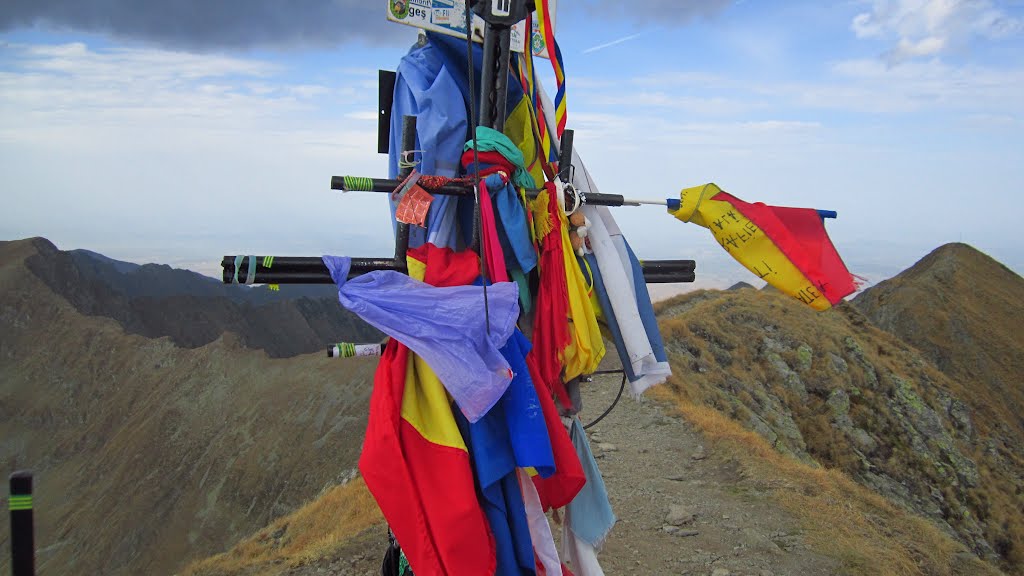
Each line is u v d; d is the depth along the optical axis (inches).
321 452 3570.4
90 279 7145.7
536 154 137.3
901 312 3585.1
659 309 1604.3
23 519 73.6
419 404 106.1
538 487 122.7
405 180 112.3
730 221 136.9
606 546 304.8
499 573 107.0
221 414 4360.2
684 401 585.0
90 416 5118.1
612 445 466.3
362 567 284.5
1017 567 1375.5
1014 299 3673.7
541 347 121.4
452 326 102.7
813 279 135.1
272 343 6825.8
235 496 3496.6
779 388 1350.9
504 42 117.2
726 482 399.9
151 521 3585.1
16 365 5718.5
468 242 127.8
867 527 357.7
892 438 1433.3
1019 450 2017.7
